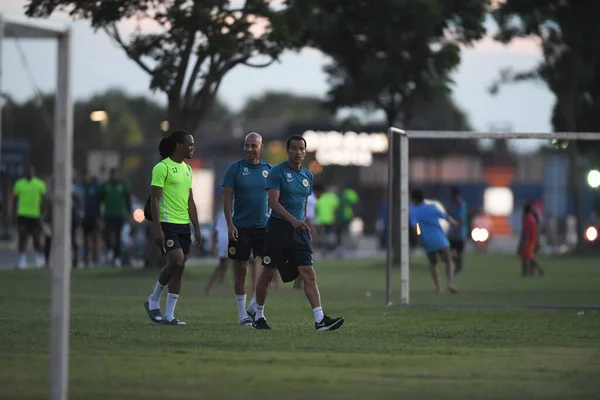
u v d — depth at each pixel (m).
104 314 44.91
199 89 76.75
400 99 98.12
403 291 54.38
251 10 72.38
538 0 121.56
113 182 88.56
